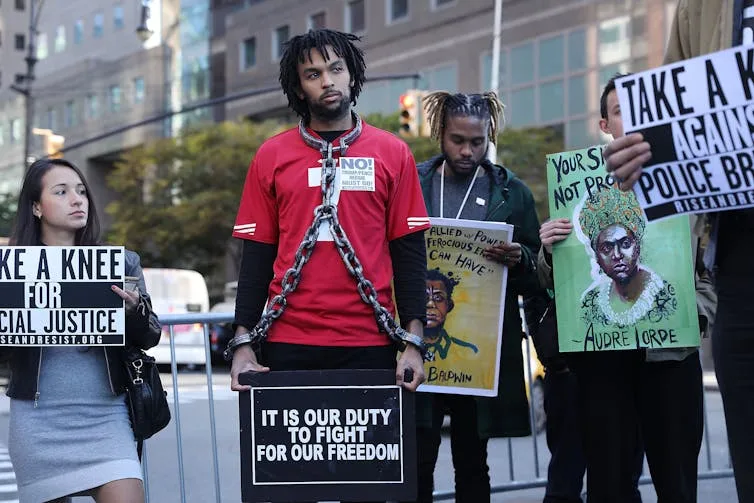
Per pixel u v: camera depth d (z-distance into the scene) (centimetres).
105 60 5659
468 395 482
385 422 354
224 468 847
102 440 380
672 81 295
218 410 981
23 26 7069
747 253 310
